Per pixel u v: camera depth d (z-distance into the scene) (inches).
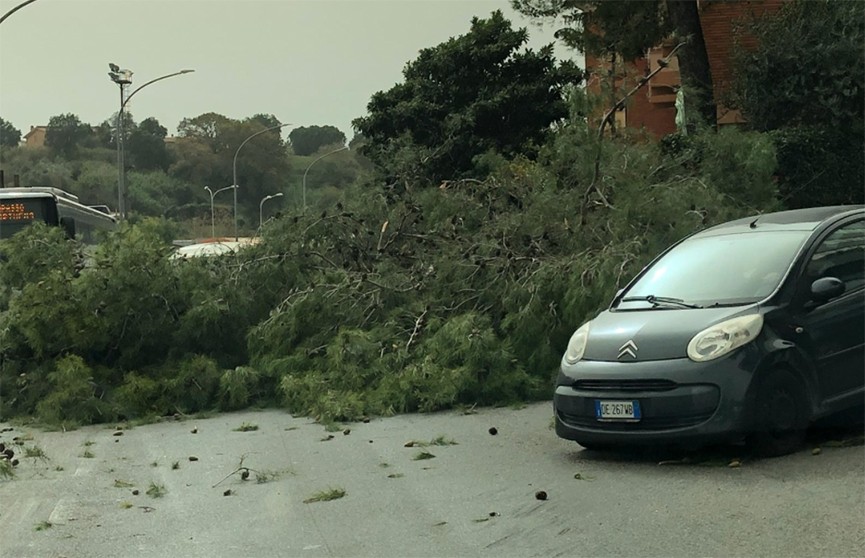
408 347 514.6
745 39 1078.4
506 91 1429.6
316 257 586.2
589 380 333.4
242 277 565.0
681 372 316.2
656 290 362.6
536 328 494.6
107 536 282.5
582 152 574.9
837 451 324.2
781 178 847.1
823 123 899.4
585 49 1156.5
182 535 280.1
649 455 343.9
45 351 533.6
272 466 367.6
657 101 1307.8
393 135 1508.4
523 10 1137.4
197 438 440.5
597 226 544.4
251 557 255.9
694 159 616.7
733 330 318.3
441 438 392.2
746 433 312.7
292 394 500.1
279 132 4232.3
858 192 872.3
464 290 542.0
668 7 1059.3
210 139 4254.4
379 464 360.5
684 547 242.8
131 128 4202.8
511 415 452.4
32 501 330.3
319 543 265.1
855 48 884.6
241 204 4138.8
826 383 328.8
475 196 631.8
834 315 335.3
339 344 501.4
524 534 262.7
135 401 507.5
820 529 248.2
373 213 609.0
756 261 351.6
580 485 309.4
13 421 514.0
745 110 941.8
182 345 545.3
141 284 536.1
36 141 4904.0
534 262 530.3
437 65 1501.0
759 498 278.5
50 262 567.8
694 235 390.9
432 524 277.1
